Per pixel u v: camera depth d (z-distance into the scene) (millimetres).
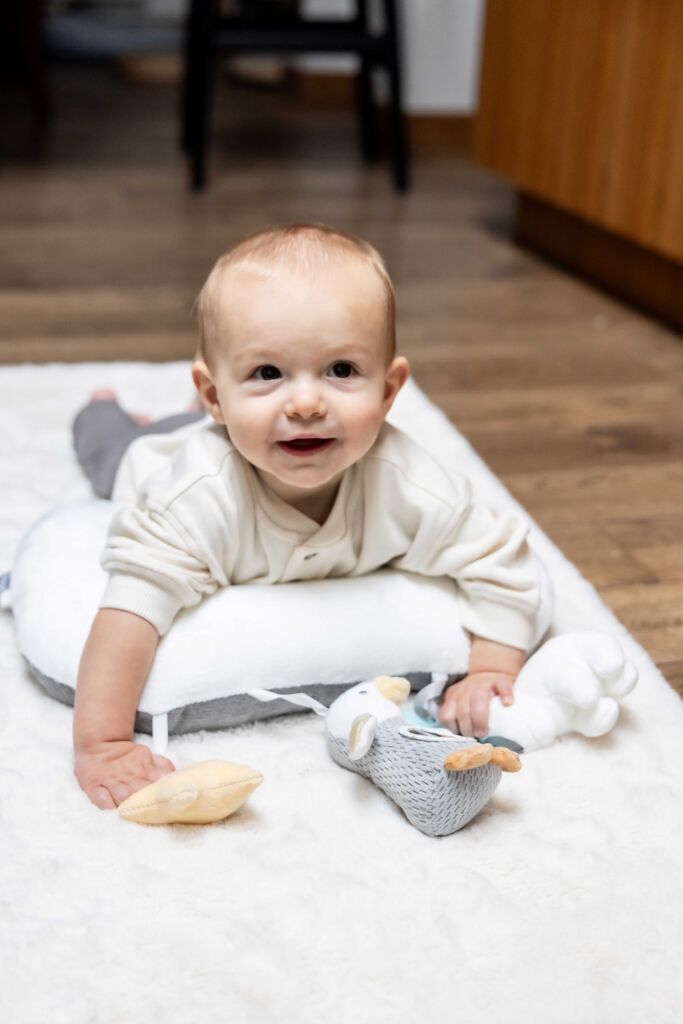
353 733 788
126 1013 644
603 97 1969
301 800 817
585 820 806
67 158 2877
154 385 1536
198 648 869
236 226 2377
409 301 1979
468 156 3158
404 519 902
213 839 773
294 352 789
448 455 1333
